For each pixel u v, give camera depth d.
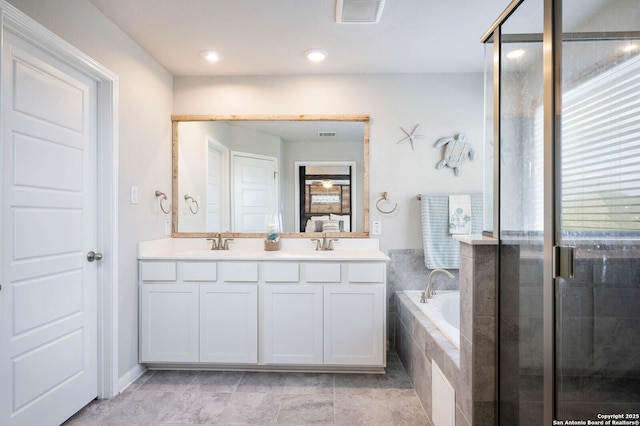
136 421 1.74
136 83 2.22
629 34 0.90
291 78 2.74
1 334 1.36
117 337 2.00
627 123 0.90
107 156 1.94
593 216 0.96
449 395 1.53
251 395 2.00
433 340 1.74
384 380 2.19
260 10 1.87
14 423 1.42
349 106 2.73
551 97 1.05
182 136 2.77
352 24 2.01
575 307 1.01
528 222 1.20
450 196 2.66
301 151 2.77
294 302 2.25
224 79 2.75
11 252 1.41
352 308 2.24
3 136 1.37
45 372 1.58
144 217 2.33
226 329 2.26
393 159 2.73
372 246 2.72
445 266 2.65
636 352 0.96
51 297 1.61
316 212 2.76
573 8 0.99
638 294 0.95
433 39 2.19
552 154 1.05
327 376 2.24
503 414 1.33
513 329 1.27
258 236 2.76
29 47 1.49
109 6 1.82
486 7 1.84
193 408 1.86
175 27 2.04
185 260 2.26
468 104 2.72
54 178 1.63
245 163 2.78
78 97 1.79
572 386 1.02
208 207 2.76
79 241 1.80
